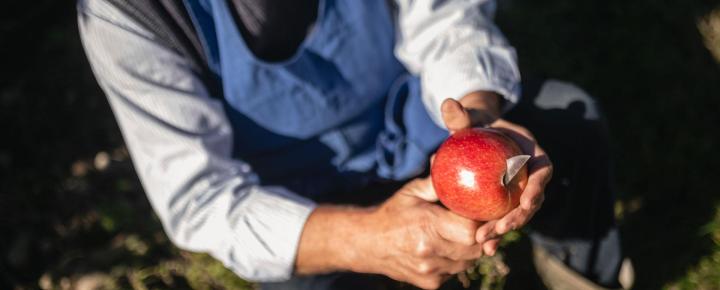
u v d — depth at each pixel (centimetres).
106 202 300
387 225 166
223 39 178
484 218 154
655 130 305
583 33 337
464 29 196
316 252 175
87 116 327
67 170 312
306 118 196
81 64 342
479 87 187
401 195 169
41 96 333
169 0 171
